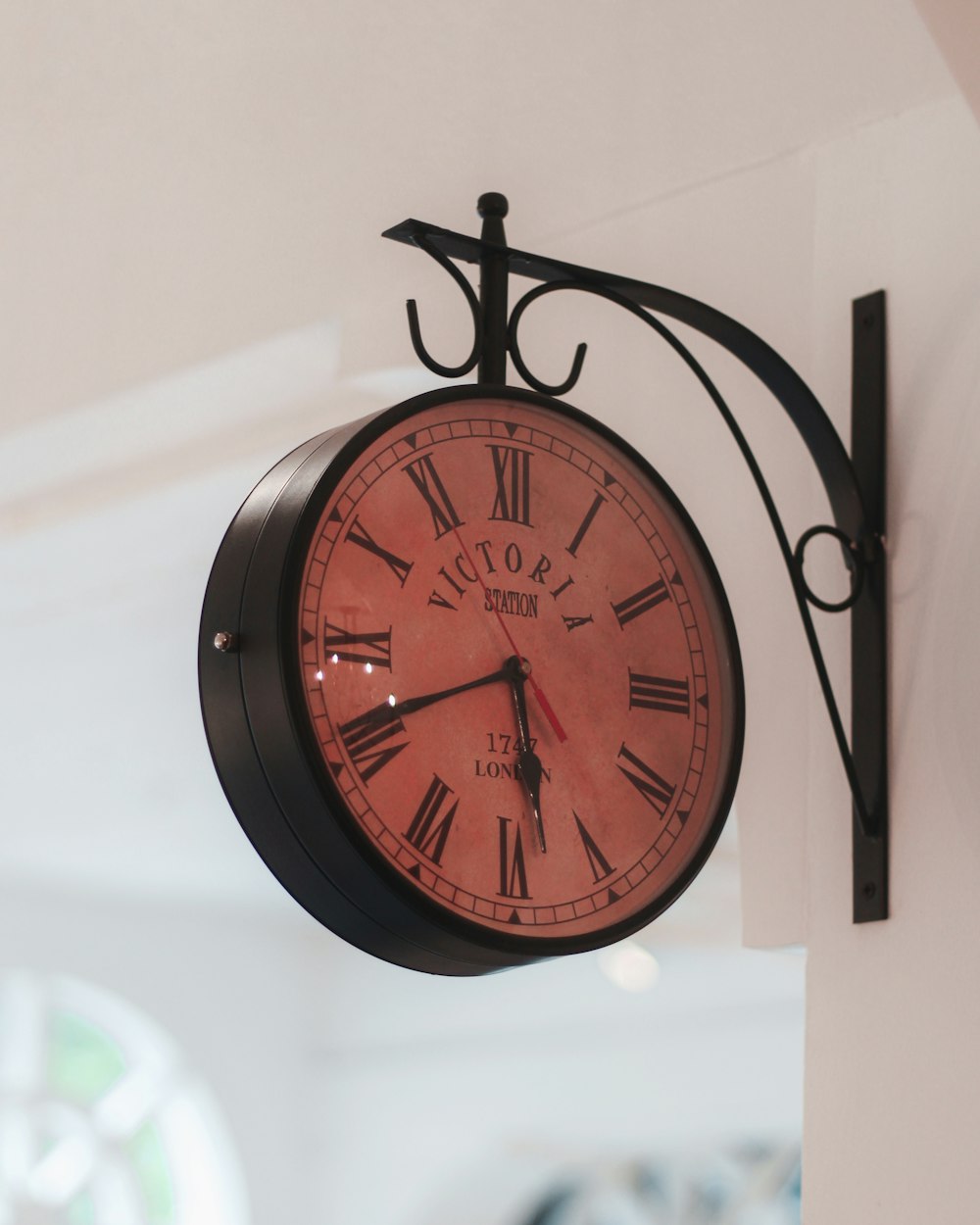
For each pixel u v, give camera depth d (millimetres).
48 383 2504
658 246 1811
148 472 2779
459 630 1132
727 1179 5367
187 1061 6305
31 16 2225
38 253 2412
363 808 1044
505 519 1188
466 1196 5996
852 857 1449
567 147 1900
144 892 6250
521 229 1977
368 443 1130
